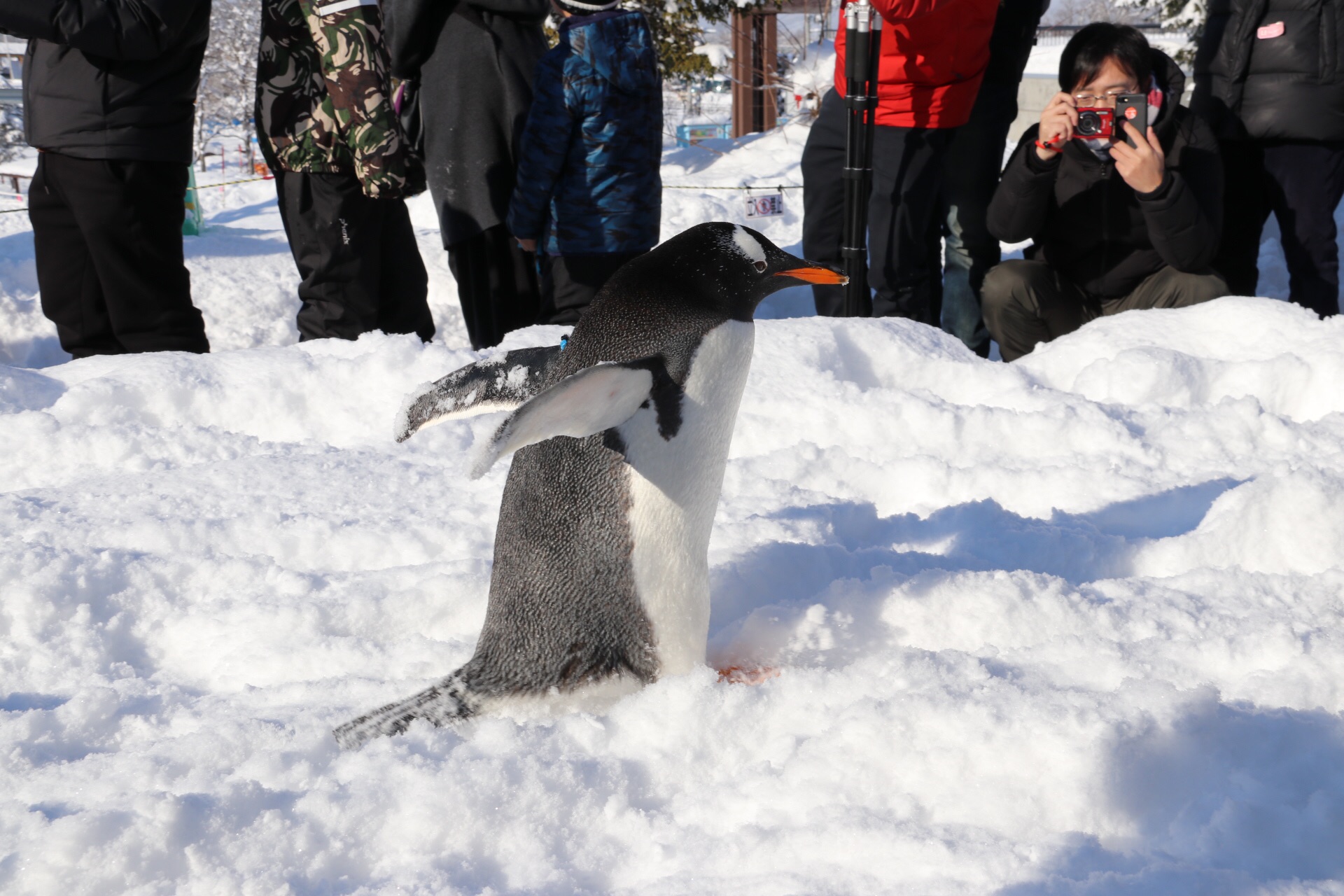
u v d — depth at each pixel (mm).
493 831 1579
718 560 2441
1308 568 2502
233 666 2150
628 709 1832
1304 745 1665
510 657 1855
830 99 5027
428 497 2977
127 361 3797
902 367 3895
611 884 1531
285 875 1482
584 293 4551
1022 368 4004
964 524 2727
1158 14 13078
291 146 4172
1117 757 1595
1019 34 5121
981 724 1669
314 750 1741
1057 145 4281
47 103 3926
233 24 28266
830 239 5180
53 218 4156
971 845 1462
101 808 1537
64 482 3125
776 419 3412
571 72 4223
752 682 2012
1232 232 5461
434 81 4539
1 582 2344
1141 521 2826
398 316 4793
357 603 2293
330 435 3604
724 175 11133
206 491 2957
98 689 1975
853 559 2467
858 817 1531
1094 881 1361
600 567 1817
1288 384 3666
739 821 1618
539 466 1828
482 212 4629
